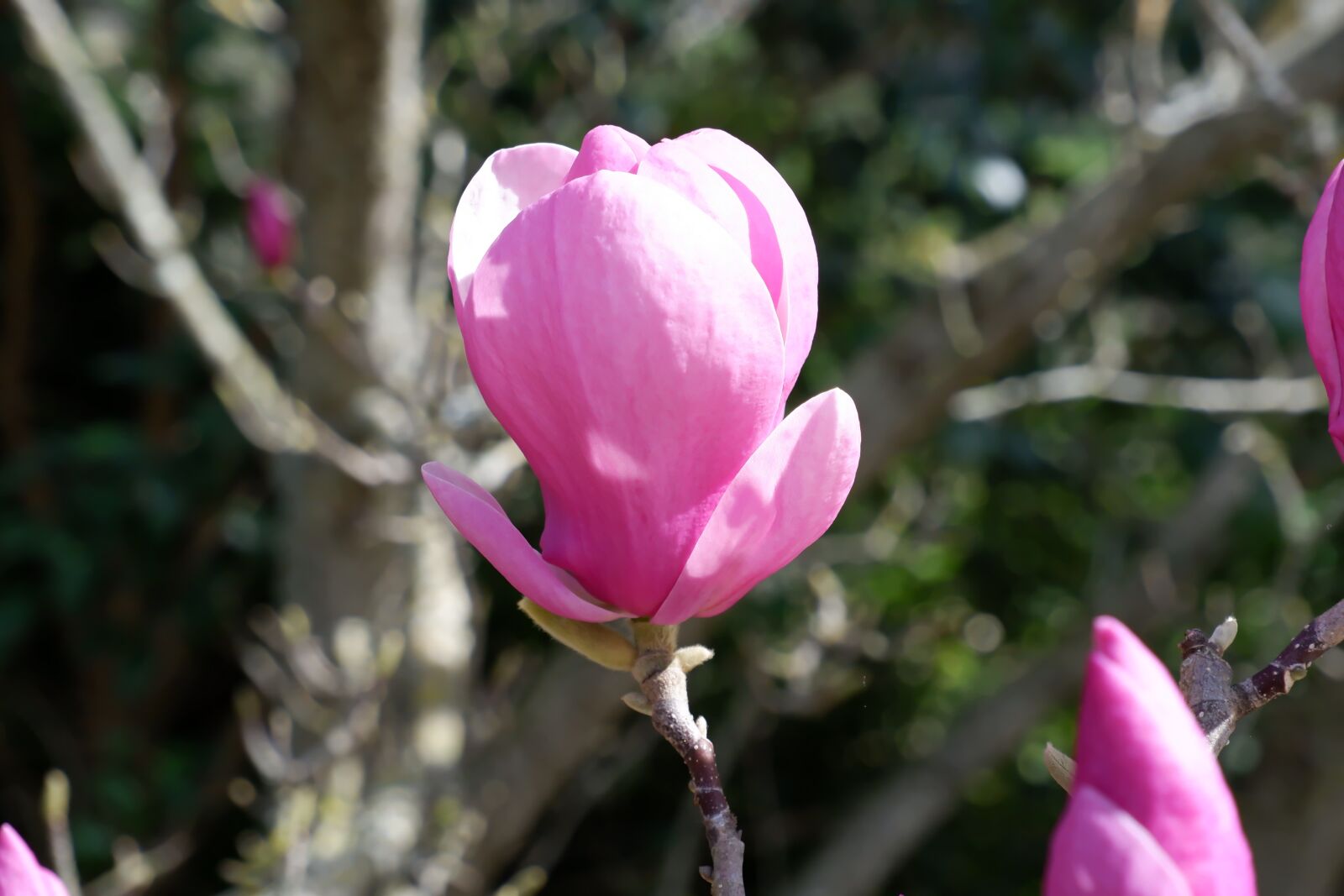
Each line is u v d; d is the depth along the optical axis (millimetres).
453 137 3906
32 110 6156
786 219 763
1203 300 5395
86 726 6668
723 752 4348
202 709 6918
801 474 749
